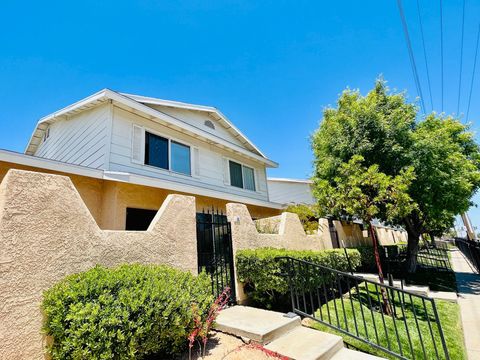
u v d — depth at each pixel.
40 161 5.56
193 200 4.92
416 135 9.33
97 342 2.26
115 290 2.71
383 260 13.48
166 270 3.54
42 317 2.63
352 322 5.02
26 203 2.75
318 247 9.23
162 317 2.70
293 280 4.68
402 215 6.30
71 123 9.31
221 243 5.53
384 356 3.94
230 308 4.72
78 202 3.25
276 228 8.33
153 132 8.92
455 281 10.36
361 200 6.02
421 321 5.49
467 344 4.57
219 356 3.10
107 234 3.47
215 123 12.46
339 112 10.69
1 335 2.34
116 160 7.54
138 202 7.42
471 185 9.62
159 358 3.01
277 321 3.94
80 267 3.08
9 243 2.54
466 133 10.79
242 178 12.94
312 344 3.46
